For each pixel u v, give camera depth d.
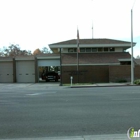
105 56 38.00
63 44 39.00
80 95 15.80
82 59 36.78
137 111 9.59
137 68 32.81
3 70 39.91
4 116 8.92
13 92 19.33
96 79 34.25
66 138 5.98
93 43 39.03
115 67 32.94
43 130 6.89
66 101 12.81
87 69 34.31
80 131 6.72
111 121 7.87
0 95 16.77
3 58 39.66
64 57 38.06
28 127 7.25
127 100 12.90
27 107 10.94
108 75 34.00
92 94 16.38
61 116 8.79
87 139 5.81
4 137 6.23
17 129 7.04
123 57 37.16
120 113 9.19
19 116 8.90
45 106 11.16
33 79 39.56
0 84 33.81
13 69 39.19
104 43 38.97
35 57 38.72
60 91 19.50
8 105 11.63
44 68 58.16
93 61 35.72
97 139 5.79
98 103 11.88
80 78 34.34
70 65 34.72
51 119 8.31
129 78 32.81
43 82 38.44
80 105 11.30
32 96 15.69
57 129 6.98
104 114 9.04
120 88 22.34
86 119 8.22
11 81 39.78
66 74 34.41
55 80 40.38
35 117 8.69
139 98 13.80
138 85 26.95
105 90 19.86
